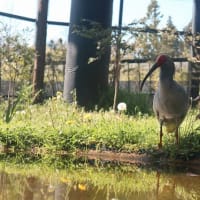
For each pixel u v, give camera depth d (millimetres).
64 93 13281
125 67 14484
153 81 14172
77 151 8234
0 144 8602
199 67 13602
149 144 7902
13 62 13117
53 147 8352
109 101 13117
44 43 13773
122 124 8883
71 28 13258
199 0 13953
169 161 7621
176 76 14172
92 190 5520
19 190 5344
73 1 13312
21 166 7004
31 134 8602
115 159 7945
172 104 7746
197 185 6016
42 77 13727
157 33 12695
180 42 13383
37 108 11047
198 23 13977
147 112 12609
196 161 7555
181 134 8086
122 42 11938
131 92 13594
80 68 13133
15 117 10086
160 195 5414
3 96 13281
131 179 6301
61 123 9188
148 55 13406
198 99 9703
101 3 13203
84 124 9094
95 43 13016
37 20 13797
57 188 5520
